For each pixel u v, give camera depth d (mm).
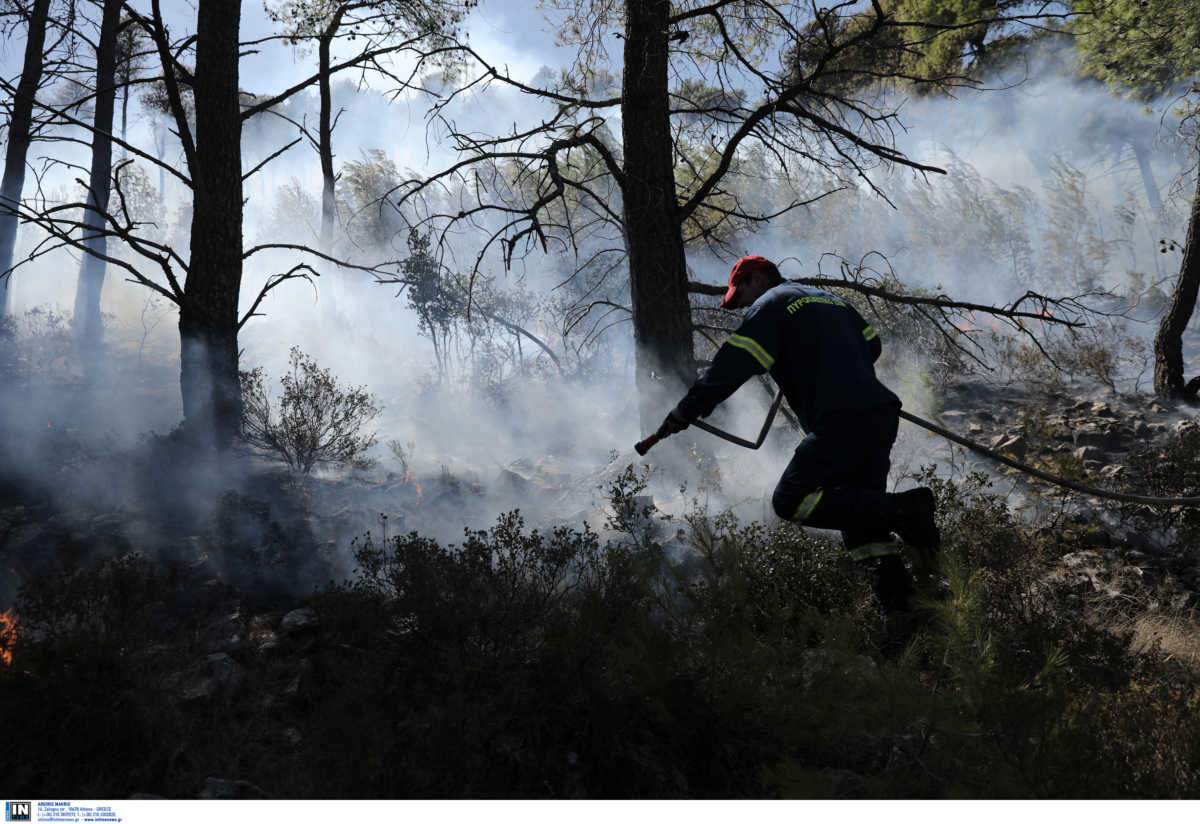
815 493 3674
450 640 3283
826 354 3717
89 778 2721
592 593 3330
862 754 2838
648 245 7117
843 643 2838
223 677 3203
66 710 2812
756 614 3605
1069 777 2375
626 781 2779
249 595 4121
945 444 7277
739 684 2902
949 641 2719
